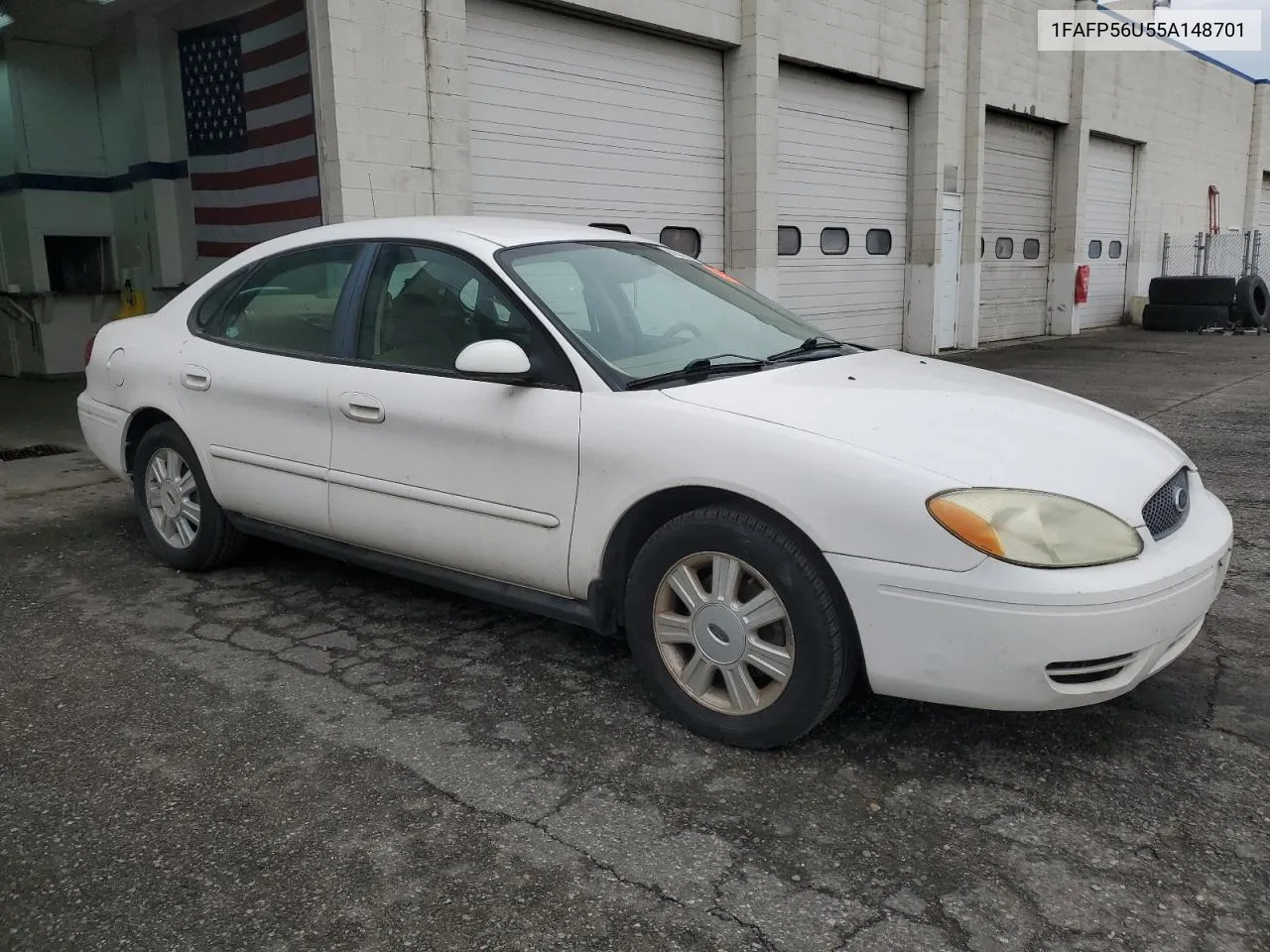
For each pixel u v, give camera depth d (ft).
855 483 8.86
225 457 13.84
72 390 33.71
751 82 35.50
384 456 11.94
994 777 9.31
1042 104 54.39
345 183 24.76
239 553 15.16
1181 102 70.03
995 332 55.62
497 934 7.25
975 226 49.65
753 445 9.34
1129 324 68.13
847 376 10.98
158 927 7.34
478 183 28.91
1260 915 7.40
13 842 8.38
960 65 47.47
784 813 8.75
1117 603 8.48
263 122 27.12
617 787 9.17
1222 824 8.55
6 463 22.65
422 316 12.00
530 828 8.54
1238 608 13.56
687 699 10.10
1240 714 10.50
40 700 10.97
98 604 13.96
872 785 9.19
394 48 25.20
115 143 35.32
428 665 11.84
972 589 8.47
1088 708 10.62
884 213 45.52
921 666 8.80
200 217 30.81
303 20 25.09
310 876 7.91
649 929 7.29
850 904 7.54
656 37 33.50
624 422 10.06
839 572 8.92
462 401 11.20
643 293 12.26
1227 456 23.15
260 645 12.48
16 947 7.14
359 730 10.27
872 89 43.57
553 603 10.96
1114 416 11.66
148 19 30.86
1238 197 83.97
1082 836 8.40
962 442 9.31
